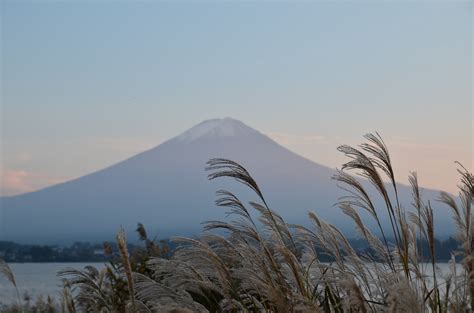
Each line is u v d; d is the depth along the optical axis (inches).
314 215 240.2
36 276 1641.2
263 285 204.2
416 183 228.7
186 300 226.1
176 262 231.8
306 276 223.9
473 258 210.5
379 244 237.5
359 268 227.3
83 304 317.1
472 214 226.5
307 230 239.1
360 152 219.0
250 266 222.4
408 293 173.2
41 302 379.9
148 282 233.1
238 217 227.1
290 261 205.3
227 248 229.3
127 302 253.1
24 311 370.9
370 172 219.5
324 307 212.8
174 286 232.4
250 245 226.4
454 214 232.4
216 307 242.1
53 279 1405.0
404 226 219.0
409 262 232.2
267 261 221.8
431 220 219.6
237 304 217.2
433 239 217.8
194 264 228.5
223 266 219.0
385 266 231.6
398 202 222.5
